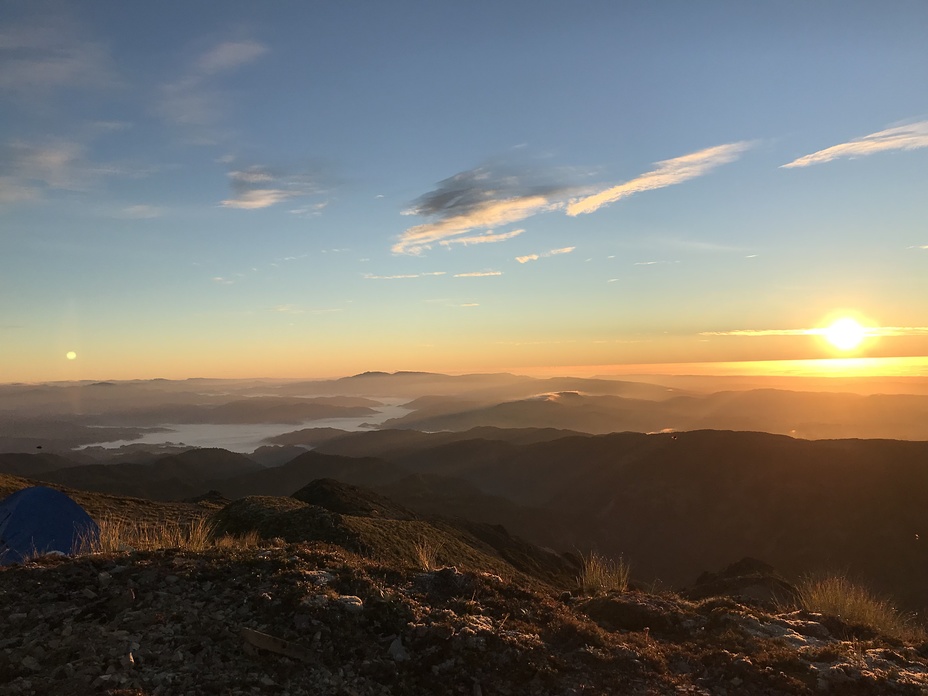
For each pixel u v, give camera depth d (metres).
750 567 40.41
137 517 30.28
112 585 6.78
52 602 6.36
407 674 5.54
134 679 4.97
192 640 5.68
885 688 5.83
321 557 8.28
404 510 55.53
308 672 5.41
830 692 5.79
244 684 5.09
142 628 5.85
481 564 27.58
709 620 7.80
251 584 6.98
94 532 10.06
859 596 9.47
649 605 8.16
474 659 5.77
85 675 4.96
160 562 7.52
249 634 5.71
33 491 10.51
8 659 5.17
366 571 7.93
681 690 5.75
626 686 5.73
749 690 5.86
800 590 10.29
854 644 7.19
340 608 6.34
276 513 27.16
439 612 6.66
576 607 8.33
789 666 6.26
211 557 7.93
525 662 5.83
